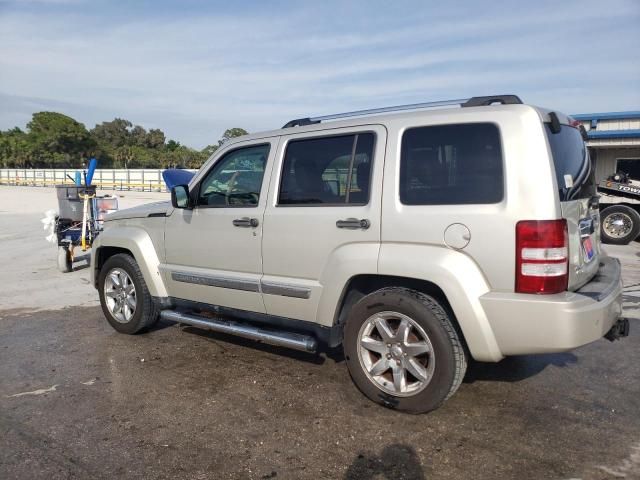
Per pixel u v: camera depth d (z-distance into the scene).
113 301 5.65
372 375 3.76
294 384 4.22
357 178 3.81
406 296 3.54
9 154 89.50
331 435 3.41
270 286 4.20
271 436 3.41
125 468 3.06
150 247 5.18
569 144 3.71
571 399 3.88
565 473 2.95
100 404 3.90
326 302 3.91
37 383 4.32
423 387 3.52
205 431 3.48
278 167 4.23
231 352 5.00
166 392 4.11
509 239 3.19
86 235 9.23
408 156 3.60
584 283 3.62
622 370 4.42
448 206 3.39
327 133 4.02
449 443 3.29
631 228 11.34
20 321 6.21
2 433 3.48
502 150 3.27
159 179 51.94
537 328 3.14
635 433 3.38
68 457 3.18
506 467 3.02
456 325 3.53
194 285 4.80
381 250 3.61
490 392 4.01
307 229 3.98
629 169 14.34
